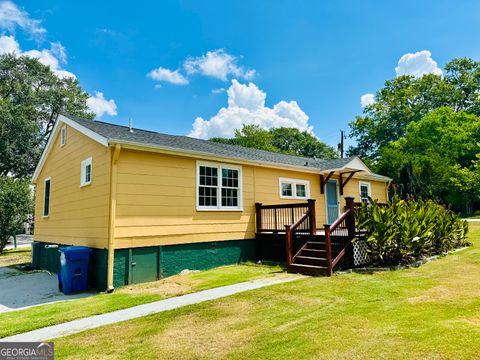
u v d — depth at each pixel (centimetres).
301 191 1230
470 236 1245
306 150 4772
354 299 505
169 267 815
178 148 823
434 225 861
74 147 980
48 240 1146
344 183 1359
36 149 2894
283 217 1099
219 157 919
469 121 2878
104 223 741
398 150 2695
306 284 621
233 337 379
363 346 322
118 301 597
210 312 484
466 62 3581
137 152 784
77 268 736
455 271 671
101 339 404
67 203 996
